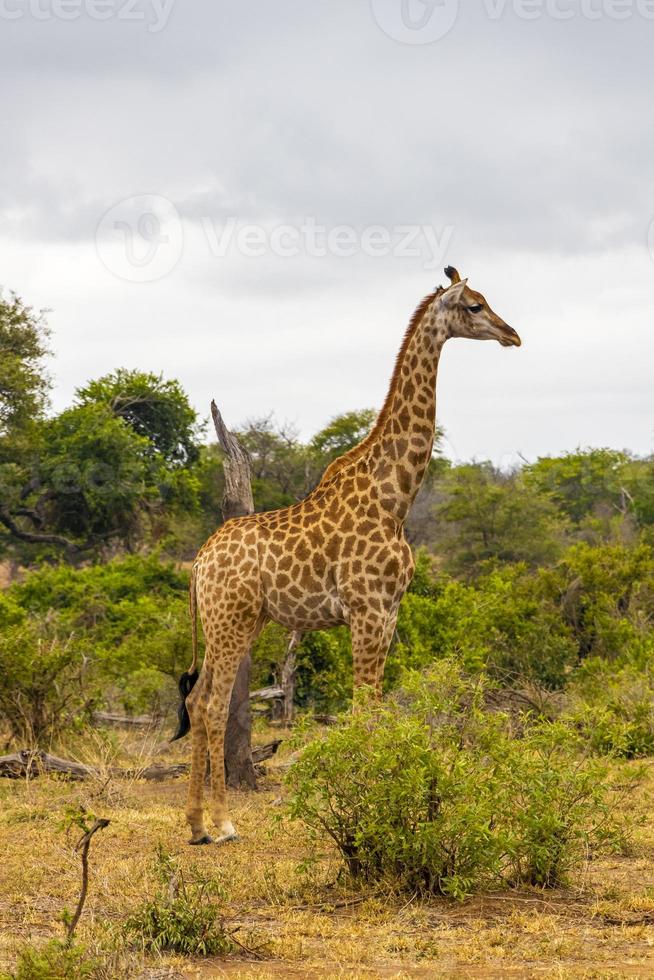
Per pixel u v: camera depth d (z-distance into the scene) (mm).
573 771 14898
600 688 30953
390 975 11359
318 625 19328
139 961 11422
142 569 56344
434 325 19594
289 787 15102
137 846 17469
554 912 13562
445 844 14445
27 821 19031
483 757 14969
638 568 40719
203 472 97812
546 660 34438
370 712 14906
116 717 30797
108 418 89812
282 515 19469
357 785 14562
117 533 91750
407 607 35688
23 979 10695
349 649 35500
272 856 16984
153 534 93125
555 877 14688
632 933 12656
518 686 32031
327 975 11352
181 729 19219
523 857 15211
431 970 11516
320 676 34625
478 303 19500
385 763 14219
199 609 19672
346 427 90500
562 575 41844
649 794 20406
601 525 79812
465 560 79688
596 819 17484
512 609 36031
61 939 11750
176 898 12820
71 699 27594
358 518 18984
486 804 14234
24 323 88125
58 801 20719
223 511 23391
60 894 14258
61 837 17719
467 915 13461
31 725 26781
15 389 85062
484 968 11586
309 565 18859
